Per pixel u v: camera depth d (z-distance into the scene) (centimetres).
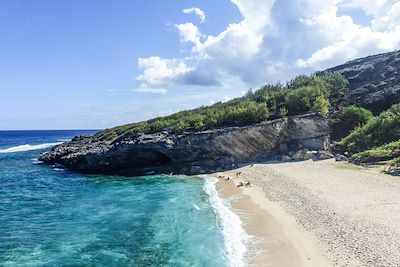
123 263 2228
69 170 6744
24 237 2797
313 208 2995
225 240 2498
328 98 7538
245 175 5072
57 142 17225
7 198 4353
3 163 7919
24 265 2258
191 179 5209
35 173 6431
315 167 5100
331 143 6469
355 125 6706
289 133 6406
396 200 3045
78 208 3709
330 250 2141
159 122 7200
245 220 2920
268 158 6212
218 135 6022
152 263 2195
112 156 6191
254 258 2155
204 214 3200
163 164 6272
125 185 4994
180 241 2542
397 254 1952
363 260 1939
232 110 6831
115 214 3381
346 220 2588
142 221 3088
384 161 4900
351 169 4728
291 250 2214
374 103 7119
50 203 4019
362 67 8462
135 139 6350
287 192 3694
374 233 2288
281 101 7512
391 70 7875
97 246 2544
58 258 2356
